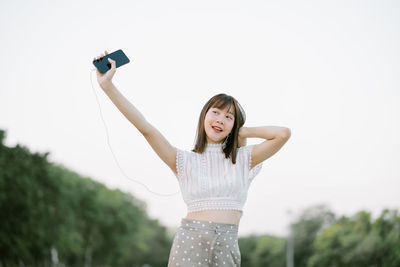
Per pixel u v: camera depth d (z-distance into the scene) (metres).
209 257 2.18
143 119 2.36
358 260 35.75
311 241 49.94
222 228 2.23
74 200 33.34
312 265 41.53
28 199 25.28
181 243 2.23
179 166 2.38
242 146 2.55
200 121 2.51
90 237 40.72
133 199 59.22
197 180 2.33
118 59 2.37
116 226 45.00
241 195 2.38
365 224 37.53
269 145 2.45
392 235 33.09
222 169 2.38
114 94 2.31
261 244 58.56
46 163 28.41
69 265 39.69
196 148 2.48
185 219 2.30
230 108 2.44
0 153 25.81
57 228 29.14
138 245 55.28
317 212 51.34
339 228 40.50
